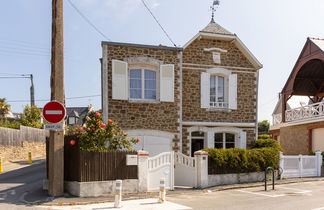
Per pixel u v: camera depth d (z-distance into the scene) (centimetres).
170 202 905
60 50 961
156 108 1419
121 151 1020
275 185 1274
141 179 1049
